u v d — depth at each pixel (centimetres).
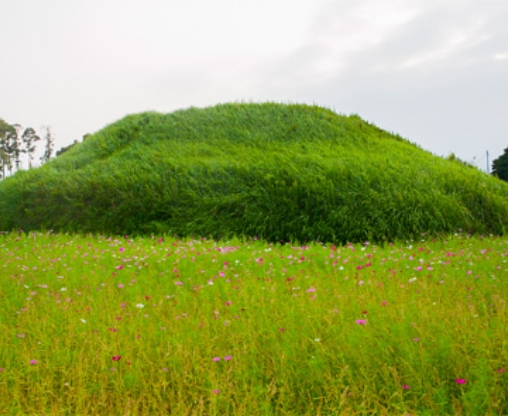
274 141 1881
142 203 1442
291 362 443
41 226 1484
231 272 799
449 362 423
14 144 5984
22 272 815
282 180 1408
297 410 402
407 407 379
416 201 1318
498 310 514
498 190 1535
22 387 435
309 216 1314
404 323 477
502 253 909
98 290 696
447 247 1068
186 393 427
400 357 427
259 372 435
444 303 568
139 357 468
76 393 421
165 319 550
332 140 1927
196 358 455
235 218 1352
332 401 400
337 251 954
